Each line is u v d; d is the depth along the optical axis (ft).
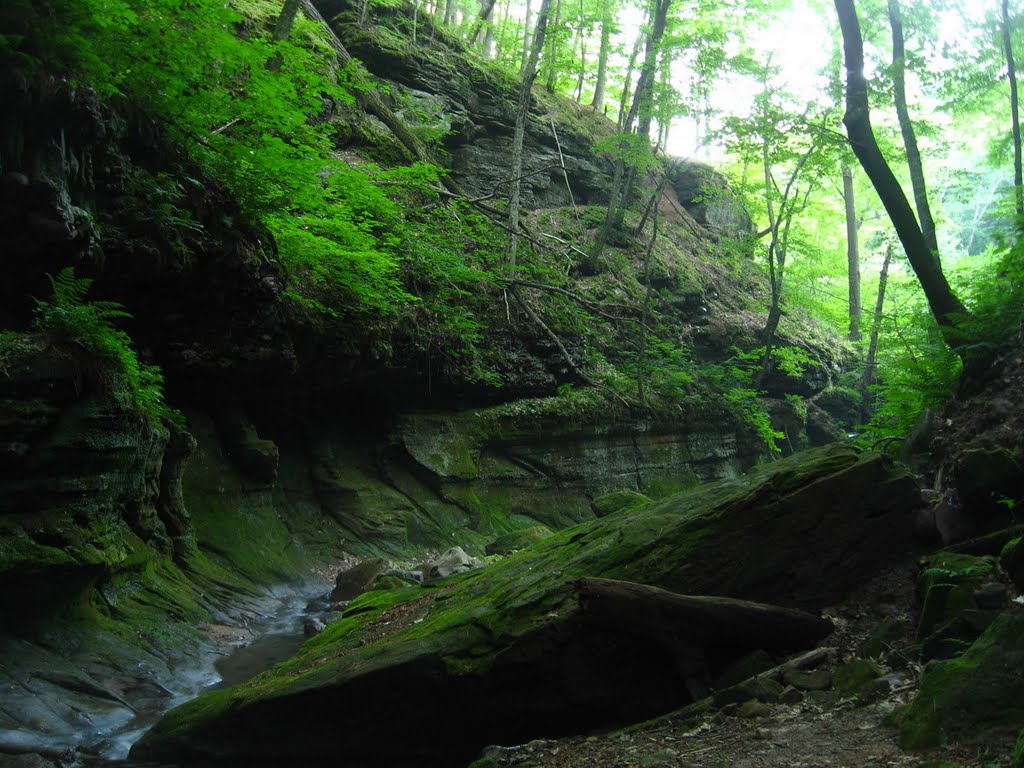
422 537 56.29
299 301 46.34
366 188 48.83
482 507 61.41
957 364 33.37
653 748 18.34
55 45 25.95
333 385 53.21
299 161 40.24
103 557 27.35
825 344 101.40
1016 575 19.80
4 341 24.86
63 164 26.76
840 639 22.17
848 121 37.24
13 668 23.81
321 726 22.91
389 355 54.39
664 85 70.33
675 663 21.83
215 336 40.09
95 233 29.01
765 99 61.46
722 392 82.89
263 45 35.94
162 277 33.83
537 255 76.02
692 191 109.09
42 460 25.27
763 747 16.63
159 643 29.55
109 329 28.32
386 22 81.61
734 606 21.81
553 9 98.43
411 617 27.84
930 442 29.99
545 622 22.04
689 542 23.68
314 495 54.24
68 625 26.81
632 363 76.13
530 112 87.81
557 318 71.26
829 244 109.60
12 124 25.09
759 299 100.53
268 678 25.66
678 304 88.84
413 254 59.62
